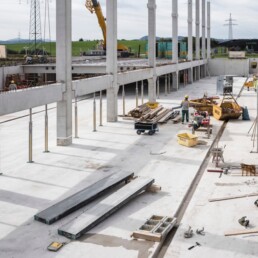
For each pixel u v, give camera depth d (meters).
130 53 92.38
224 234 13.62
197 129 29.64
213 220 14.72
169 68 54.59
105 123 32.94
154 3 44.84
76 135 27.81
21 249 12.73
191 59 69.62
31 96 21.53
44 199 16.67
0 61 54.00
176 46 58.94
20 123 33.12
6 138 27.66
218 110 34.66
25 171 20.25
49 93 23.33
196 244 12.97
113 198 15.92
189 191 17.84
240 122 33.78
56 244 12.90
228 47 156.12
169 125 32.41
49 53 92.94
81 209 15.57
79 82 27.03
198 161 22.11
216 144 26.08
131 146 25.45
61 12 24.67
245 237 13.44
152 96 46.25
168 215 15.12
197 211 15.54
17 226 14.27
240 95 53.06
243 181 18.83
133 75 38.50
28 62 52.81
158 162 21.97
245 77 81.50
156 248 12.73
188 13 68.69
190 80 70.00
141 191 17.14
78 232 13.36
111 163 21.73
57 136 25.45
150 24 45.03
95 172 20.17
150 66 45.34
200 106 37.56
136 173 20.06
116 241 13.19
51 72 47.16
